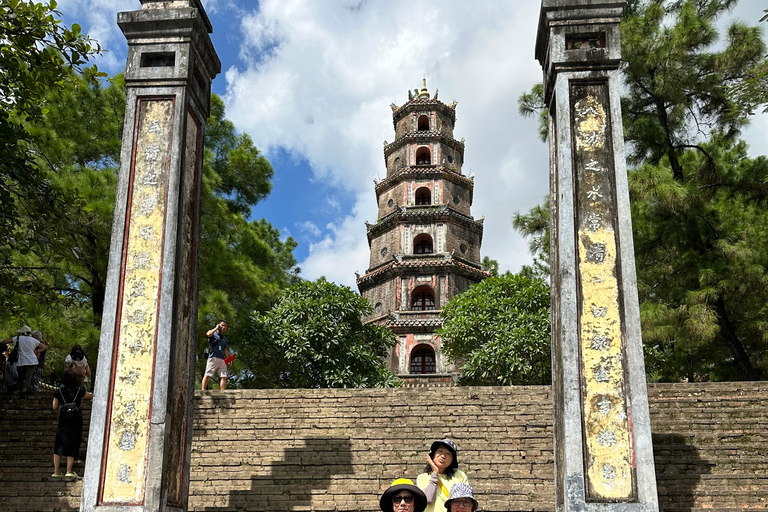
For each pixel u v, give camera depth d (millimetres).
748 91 15164
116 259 8945
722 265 18844
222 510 12594
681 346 19531
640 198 18922
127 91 9516
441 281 33375
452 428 13641
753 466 12375
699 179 20328
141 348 8672
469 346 26188
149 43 9680
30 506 12086
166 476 8398
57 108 20188
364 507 12625
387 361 32312
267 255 27266
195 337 9586
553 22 9539
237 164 27203
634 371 8383
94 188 18484
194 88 9914
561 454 8453
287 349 24719
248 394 14273
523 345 23812
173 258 8922
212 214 23109
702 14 20109
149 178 9219
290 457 13359
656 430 13008
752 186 19641
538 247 23875
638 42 19500
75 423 12461
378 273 34031
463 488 5734
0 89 12766
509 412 13719
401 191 35750
